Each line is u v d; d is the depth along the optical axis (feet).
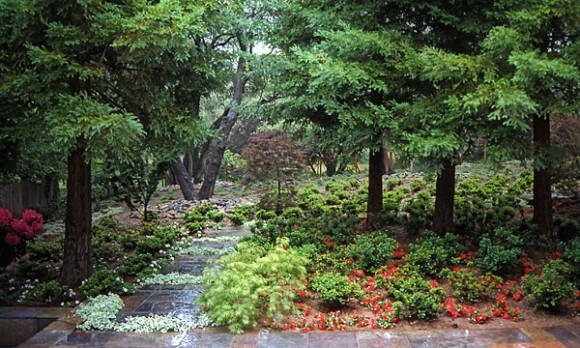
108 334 13.99
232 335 13.75
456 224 23.80
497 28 16.44
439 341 12.99
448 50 20.74
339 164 62.54
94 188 42.45
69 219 18.38
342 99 21.57
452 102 16.70
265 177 37.96
